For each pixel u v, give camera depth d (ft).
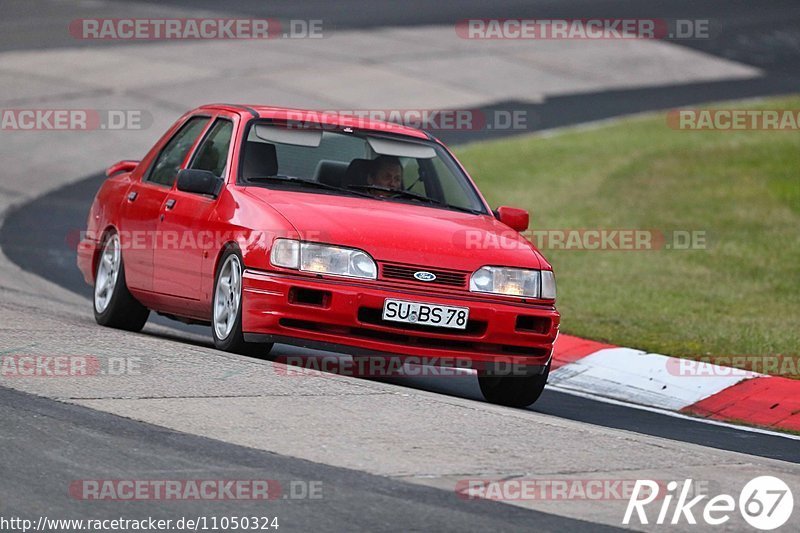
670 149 253.03
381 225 91.61
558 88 331.36
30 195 214.69
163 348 90.63
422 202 100.17
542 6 450.30
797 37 415.44
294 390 80.23
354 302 87.45
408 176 102.32
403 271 89.04
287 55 346.33
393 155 102.78
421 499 60.39
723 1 475.72
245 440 68.28
